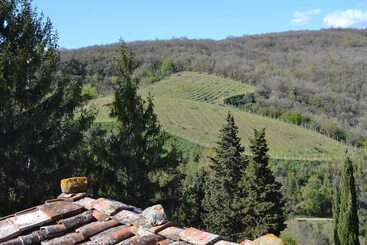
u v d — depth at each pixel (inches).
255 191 1145.4
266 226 1115.3
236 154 1304.1
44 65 546.0
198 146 2422.5
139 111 658.8
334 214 1027.3
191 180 1587.1
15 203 491.5
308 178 2333.9
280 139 2871.6
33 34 539.5
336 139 3147.1
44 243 203.2
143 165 645.3
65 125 557.3
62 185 255.3
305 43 6210.6
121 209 231.6
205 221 1352.1
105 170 610.2
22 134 501.0
